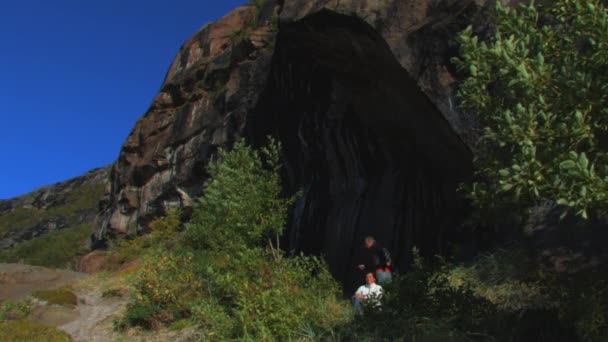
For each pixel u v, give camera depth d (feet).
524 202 11.66
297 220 39.01
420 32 25.00
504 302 18.75
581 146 10.25
